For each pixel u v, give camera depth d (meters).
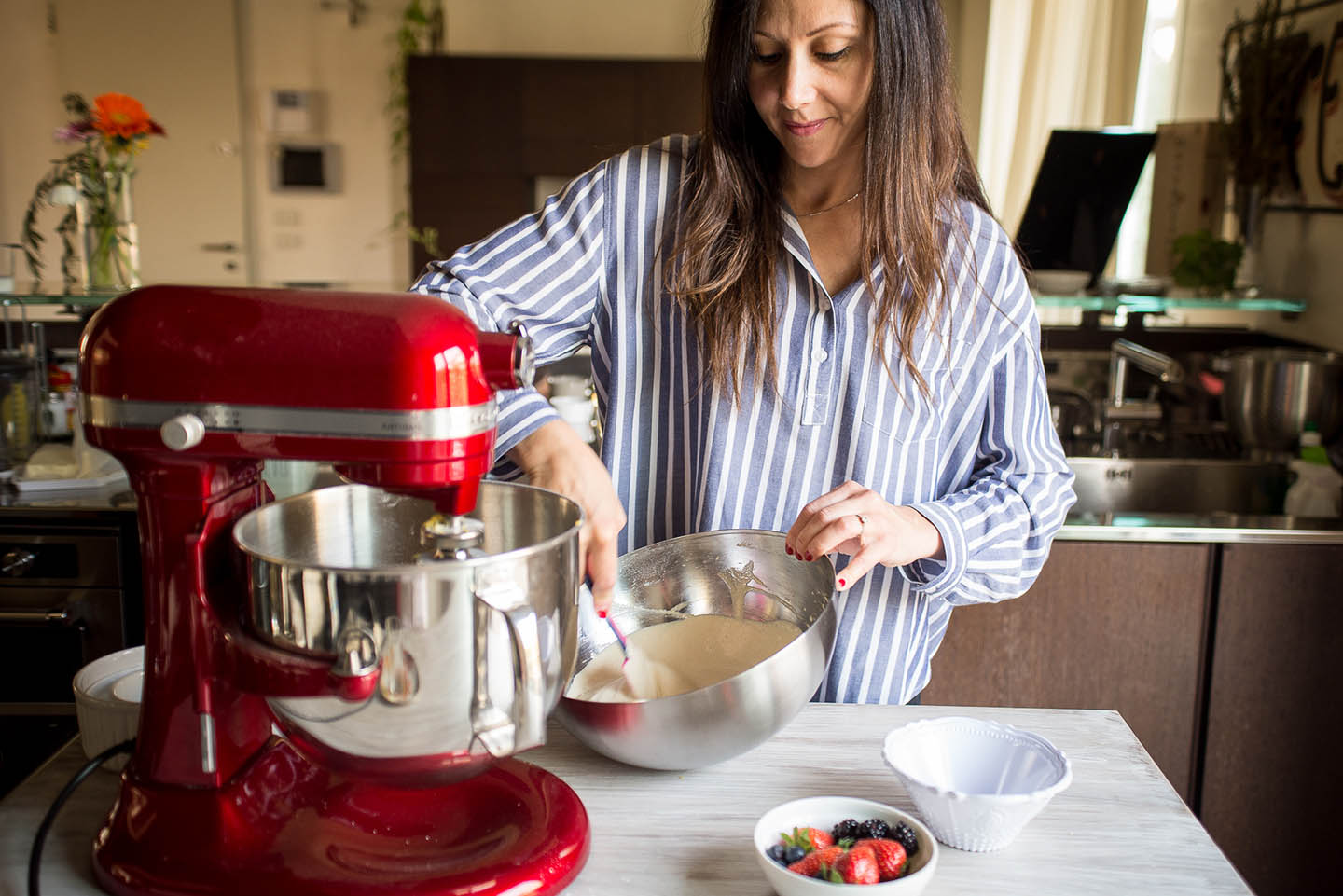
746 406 1.23
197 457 0.78
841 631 1.26
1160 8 3.56
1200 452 2.56
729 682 0.89
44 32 5.77
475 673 0.73
